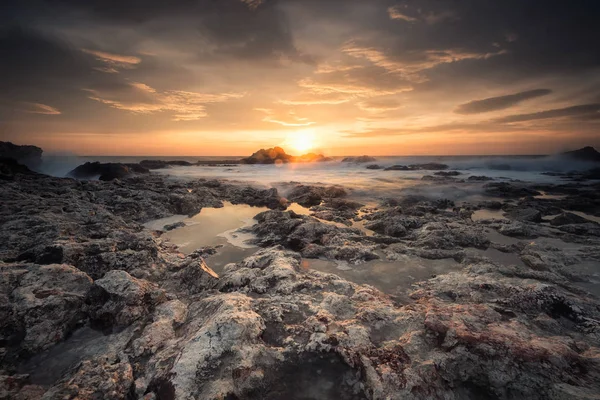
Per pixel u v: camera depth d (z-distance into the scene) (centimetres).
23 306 576
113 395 415
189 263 861
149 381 441
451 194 2389
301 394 428
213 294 721
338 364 475
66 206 1349
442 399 414
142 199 1734
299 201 2156
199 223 1505
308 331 546
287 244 1163
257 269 821
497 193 2430
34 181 2014
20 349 515
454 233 1210
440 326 530
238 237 1272
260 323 546
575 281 854
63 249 784
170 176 3375
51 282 657
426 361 464
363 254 1021
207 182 2697
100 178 2998
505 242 1209
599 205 1944
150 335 544
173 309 626
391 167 4622
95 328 595
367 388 431
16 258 817
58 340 550
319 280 795
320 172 4003
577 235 1269
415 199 2197
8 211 1207
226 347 468
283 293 718
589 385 420
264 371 457
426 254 1043
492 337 491
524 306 661
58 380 454
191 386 409
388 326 577
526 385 425
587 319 616
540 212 1664
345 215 1711
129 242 915
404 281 848
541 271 897
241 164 5550
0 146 3906
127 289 631
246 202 2066
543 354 459
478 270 893
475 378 448
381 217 1662
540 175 3806
